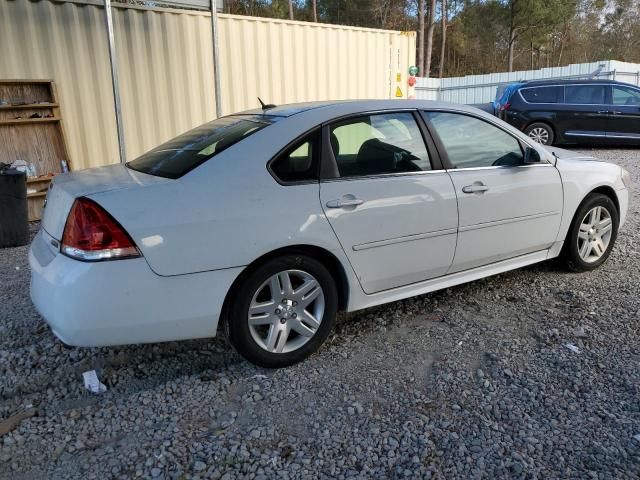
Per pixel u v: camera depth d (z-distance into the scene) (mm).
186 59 7863
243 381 3174
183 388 3107
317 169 3293
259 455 2527
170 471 2432
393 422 2756
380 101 3734
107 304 2740
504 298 4285
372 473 2404
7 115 6652
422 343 3586
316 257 3354
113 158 7512
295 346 3309
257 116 3627
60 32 6879
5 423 2783
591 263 4758
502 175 4000
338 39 9305
